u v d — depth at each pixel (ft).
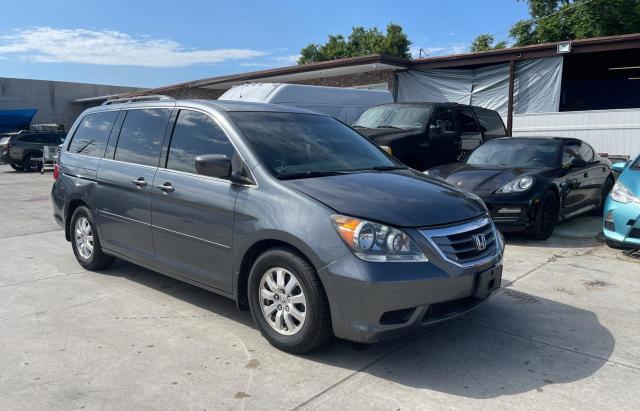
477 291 11.94
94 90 110.63
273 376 11.34
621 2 71.82
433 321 11.41
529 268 19.31
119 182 16.62
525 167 25.22
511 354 12.39
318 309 11.51
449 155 32.86
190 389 10.81
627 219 20.44
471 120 35.47
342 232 11.16
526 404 10.25
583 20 74.74
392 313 11.12
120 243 17.08
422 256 11.13
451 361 12.05
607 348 12.69
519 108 48.32
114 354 12.41
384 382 11.10
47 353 12.46
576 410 10.04
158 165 15.52
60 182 19.70
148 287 17.42
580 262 20.12
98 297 16.43
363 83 58.18
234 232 12.95
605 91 70.18
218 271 13.65
